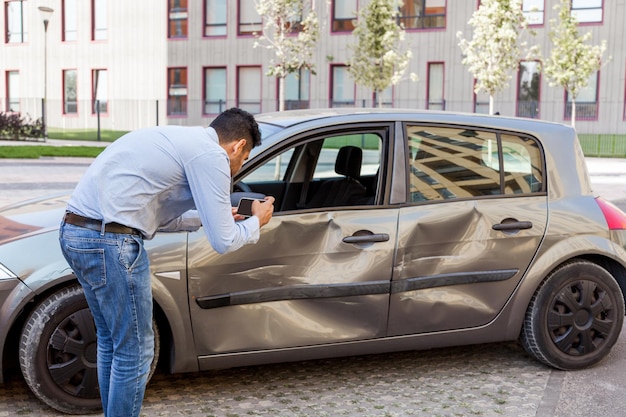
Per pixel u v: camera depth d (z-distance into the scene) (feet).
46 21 99.86
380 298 14.12
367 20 89.66
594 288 15.57
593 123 98.43
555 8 90.07
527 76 100.89
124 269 9.81
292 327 13.64
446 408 13.51
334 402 13.74
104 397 10.83
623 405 13.79
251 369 15.53
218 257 13.03
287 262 13.47
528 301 15.19
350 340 14.06
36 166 59.11
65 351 12.62
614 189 51.67
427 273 14.42
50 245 12.66
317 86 109.70
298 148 15.64
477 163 15.05
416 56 104.78
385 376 15.24
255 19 112.98
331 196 15.16
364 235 13.94
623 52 96.73
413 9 104.47
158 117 112.78
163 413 13.06
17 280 12.31
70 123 126.21
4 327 12.27
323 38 108.47
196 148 9.98
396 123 14.61
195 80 117.29
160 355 14.71
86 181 9.99
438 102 104.47
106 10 122.93
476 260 14.73
